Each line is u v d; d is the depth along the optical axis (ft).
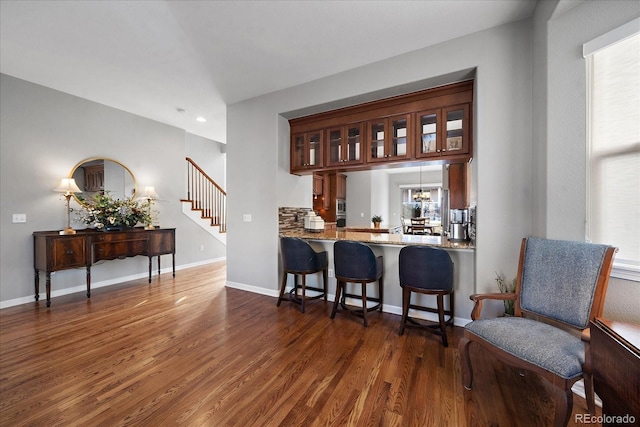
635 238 5.19
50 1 6.67
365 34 8.06
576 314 4.96
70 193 11.87
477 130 8.04
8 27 7.66
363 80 9.79
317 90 10.80
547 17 6.36
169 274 16.08
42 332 8.32
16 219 10.87
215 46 8.66
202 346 7.51
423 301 9.63
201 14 7.21
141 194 15.14
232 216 13.33
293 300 10.64
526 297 5.80
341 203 26.76
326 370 6.39
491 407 5.17
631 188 5.23
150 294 12.25
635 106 5.17
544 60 6.52
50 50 8.86
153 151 15.81
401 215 31.65
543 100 6.60
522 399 5.40
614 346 3.44
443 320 7.65
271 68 9.97
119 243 12.75
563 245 5.41
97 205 12.67
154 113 14.75
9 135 10.70
